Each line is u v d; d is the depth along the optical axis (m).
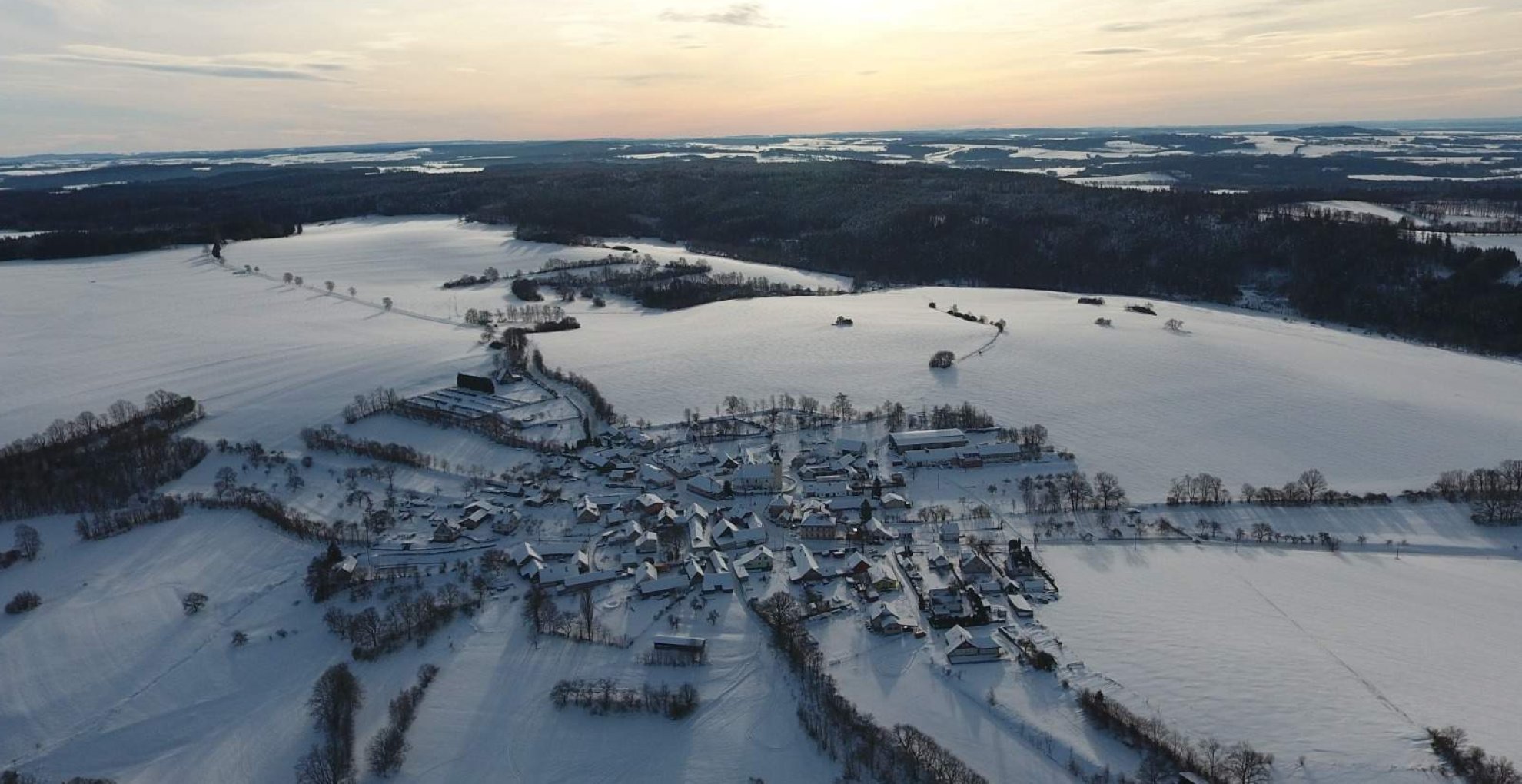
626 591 176.75
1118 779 124.62
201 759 134.38
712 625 164.38
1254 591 172.50
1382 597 170.12
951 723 137.25
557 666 152.88
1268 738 130.00
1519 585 175.12
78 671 154.00
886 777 124.75
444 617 164.88
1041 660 148.38
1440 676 143.88
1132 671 146.25
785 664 152.62
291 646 160.25
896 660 153.00
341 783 126.31
